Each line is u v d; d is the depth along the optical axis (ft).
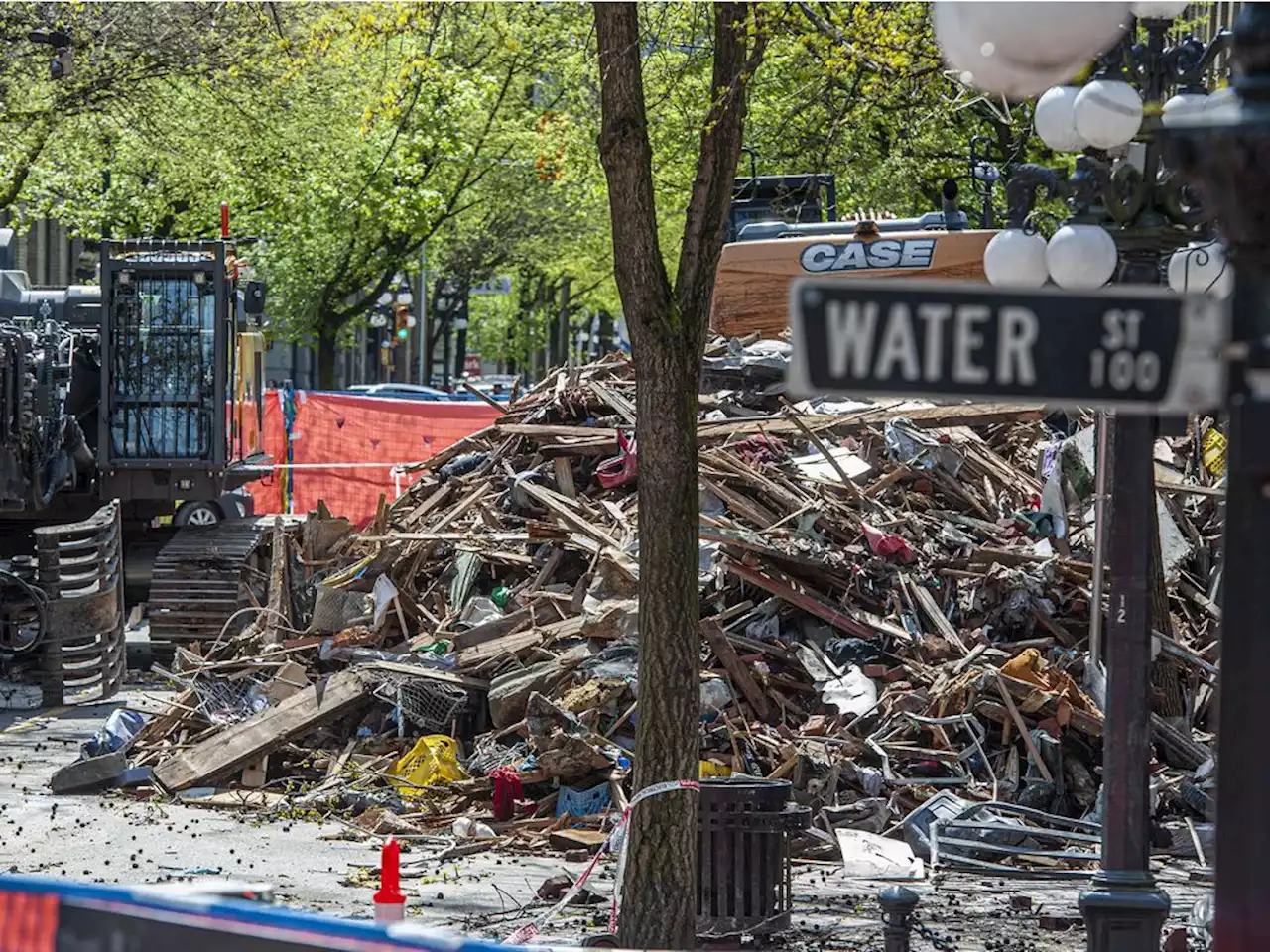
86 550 187.93
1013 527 155.74
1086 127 70.23
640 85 82.79
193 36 290.97
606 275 545.44
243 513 228.84
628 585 149.38
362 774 135.23
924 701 133.69
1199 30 215.51
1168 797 130.00
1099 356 37.83
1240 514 38.29
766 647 140.77
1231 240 38.45
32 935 43.57
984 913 103.04
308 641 158.10
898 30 112.68
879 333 37.37
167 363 204.13
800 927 98.53
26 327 202.18
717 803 94.58
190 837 120.98
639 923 82.64
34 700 182.80
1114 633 72.38
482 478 176.14
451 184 430.61
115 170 380.17
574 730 129.18
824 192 239.50
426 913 98.89
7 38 283.18
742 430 168.45
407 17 128.06
